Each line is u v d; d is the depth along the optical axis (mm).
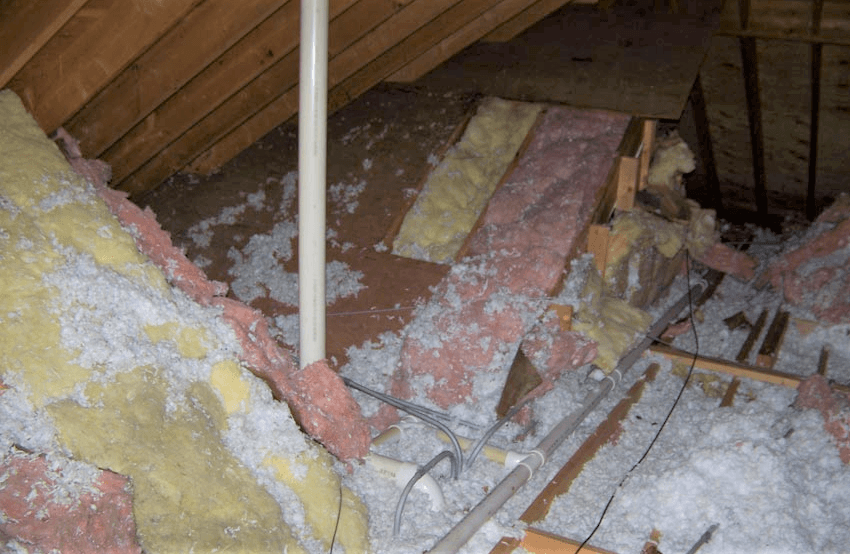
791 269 3893
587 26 4656
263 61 2926
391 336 2914
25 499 1491
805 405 2795
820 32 4562
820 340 3504
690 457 2354
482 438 2414
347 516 2020
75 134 2969
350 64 3465
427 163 3584
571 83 3938
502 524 2133
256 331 2299
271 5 2562
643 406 2957
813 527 2215
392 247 3266
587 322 3012
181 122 3125
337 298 3076
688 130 5996
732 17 4754
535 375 2730
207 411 1950
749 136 5816
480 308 2838
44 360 1743
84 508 1536
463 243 3221
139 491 1674
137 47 2434
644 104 3717
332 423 2260
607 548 2100
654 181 3996
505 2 3859
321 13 2072
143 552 1604
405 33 3379
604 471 2514
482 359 2738
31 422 1642
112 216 2211
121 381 1815
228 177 3672
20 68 2359
